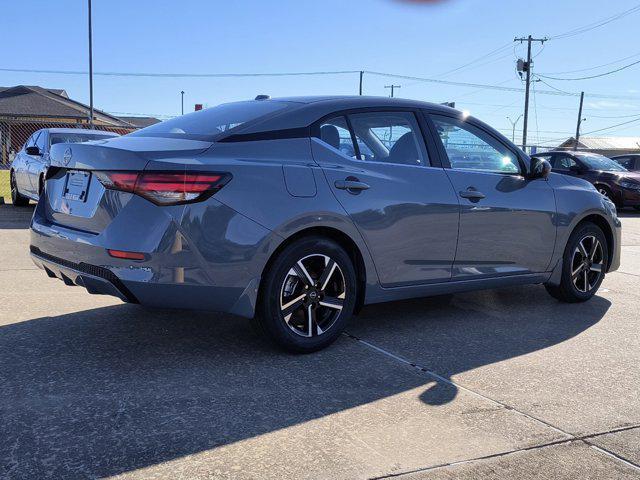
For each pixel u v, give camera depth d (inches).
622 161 676.7
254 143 135.6
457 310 187.9
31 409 106.7
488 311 188.1
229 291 127.0
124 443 95.8
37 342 142.4
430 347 149.9
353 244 145.2
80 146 135.3
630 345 156.1
